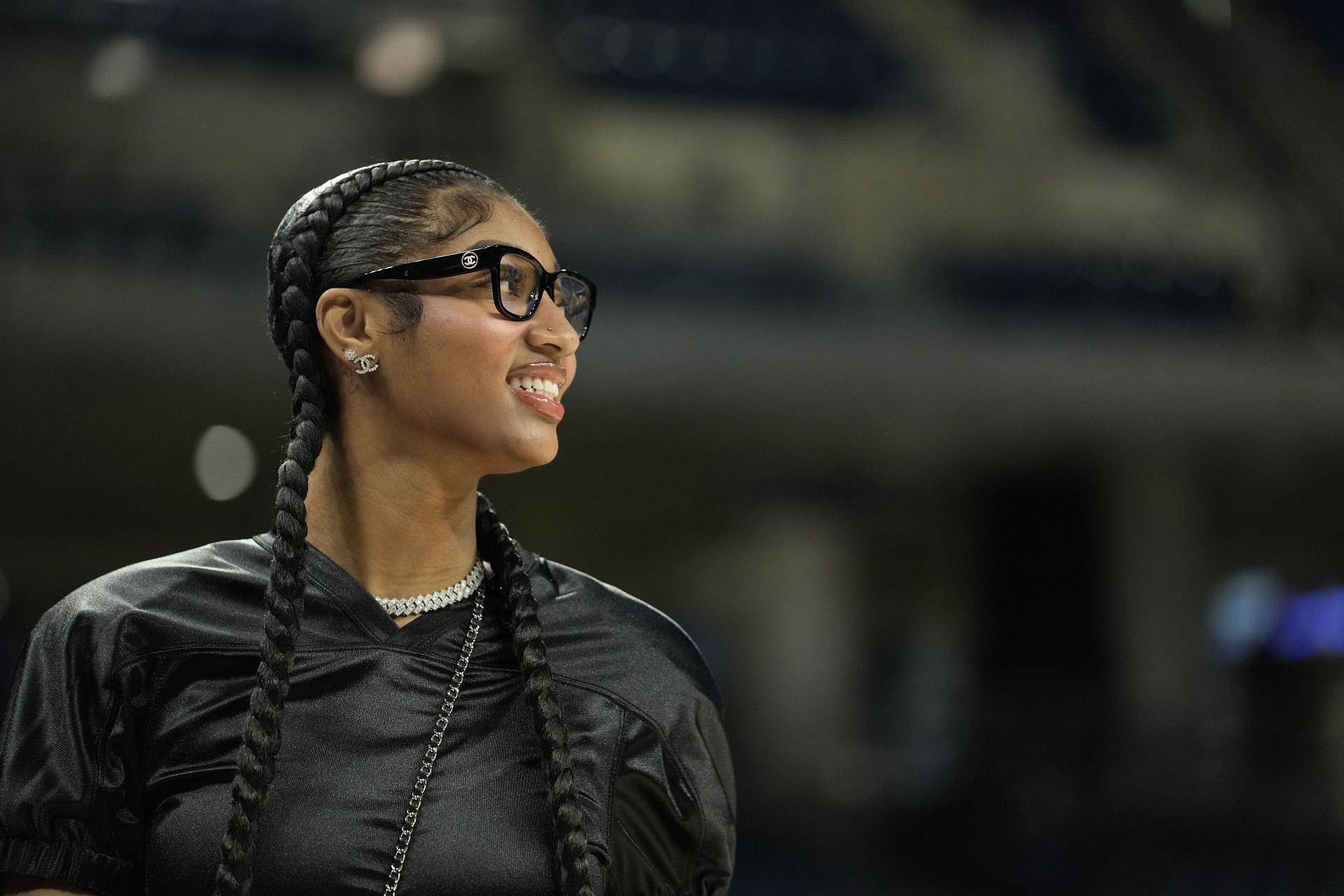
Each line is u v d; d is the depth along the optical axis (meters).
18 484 37.56
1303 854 27.84
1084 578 44.50
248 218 36.56
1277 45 42.94
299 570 3.03
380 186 3.37
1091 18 44.69
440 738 3.05
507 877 2.95
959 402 36.41
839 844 36.81
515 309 3.22
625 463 43.69
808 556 44.84
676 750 3.35
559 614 3.40
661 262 40.38
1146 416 37.59
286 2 39.22
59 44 37.03
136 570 3.20
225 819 2.91
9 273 29.27
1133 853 28.23
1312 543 40.75
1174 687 40.44
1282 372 38.06
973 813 31.98
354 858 2.89
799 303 36.47
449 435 3.21
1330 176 42.47
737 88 43.84
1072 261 43.47
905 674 45.88
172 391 33.06
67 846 2.92
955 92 44.44
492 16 39.88
